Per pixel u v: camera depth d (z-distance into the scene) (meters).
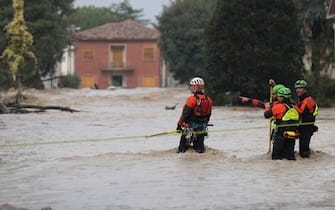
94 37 149.50
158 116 45.66
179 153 22.50
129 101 69.62
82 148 25.45
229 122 39.78
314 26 62.03
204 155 22.00
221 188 16.05
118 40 149.38
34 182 17.39
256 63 59.09
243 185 16.42
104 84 150.50
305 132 21.67
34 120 40.62
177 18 106.12
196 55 104.94
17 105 48.88
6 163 21.31
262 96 60.09
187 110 22.27
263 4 59.31
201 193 15.41
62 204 14.44
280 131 21.19
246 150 24.41
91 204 14.38
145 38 149.00
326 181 16.95
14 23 68.62
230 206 13.93
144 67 149.25
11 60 68.19
